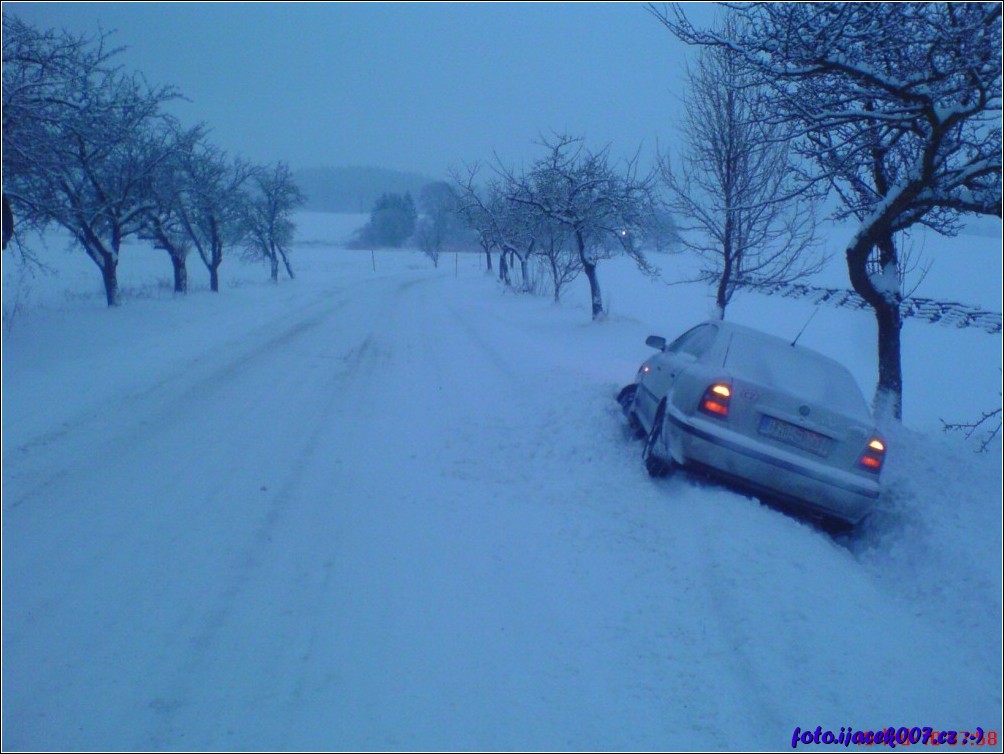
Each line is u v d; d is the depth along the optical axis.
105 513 6.77
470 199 38.97
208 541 6.19
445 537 6.35
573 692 4.25
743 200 14.14
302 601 5.22
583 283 38.44
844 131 8.34
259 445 9.01
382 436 9.43
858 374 16.98
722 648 4.72
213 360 15.00
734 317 24.20
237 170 31.94
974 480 8.23
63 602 5.15
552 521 6.73
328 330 20.59
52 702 4.09
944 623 5.43
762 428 6.89
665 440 7.30
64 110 13.56
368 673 4.38
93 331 17.73
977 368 17.39
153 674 4.35
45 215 15.41
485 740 3.81
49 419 9.99
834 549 6.50
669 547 6.12
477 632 4.85
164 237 27.44
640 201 23.25
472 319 25.19
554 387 11.23
